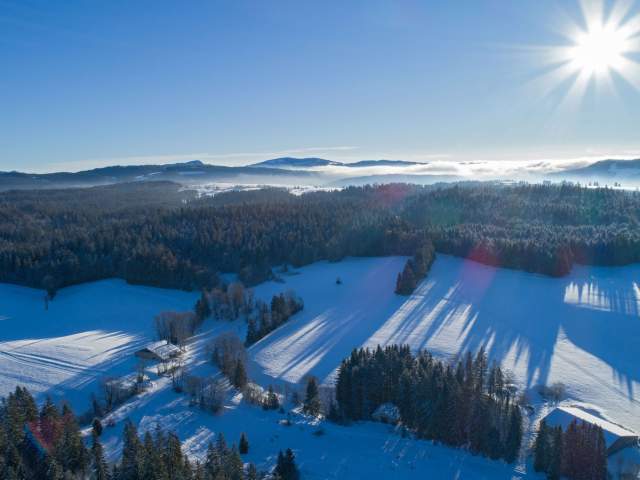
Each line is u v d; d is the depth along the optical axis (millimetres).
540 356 98688
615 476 59938
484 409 65125
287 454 57375
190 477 51844
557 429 59812
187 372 86000
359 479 58375
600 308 122938
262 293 146250
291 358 100125
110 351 96250
